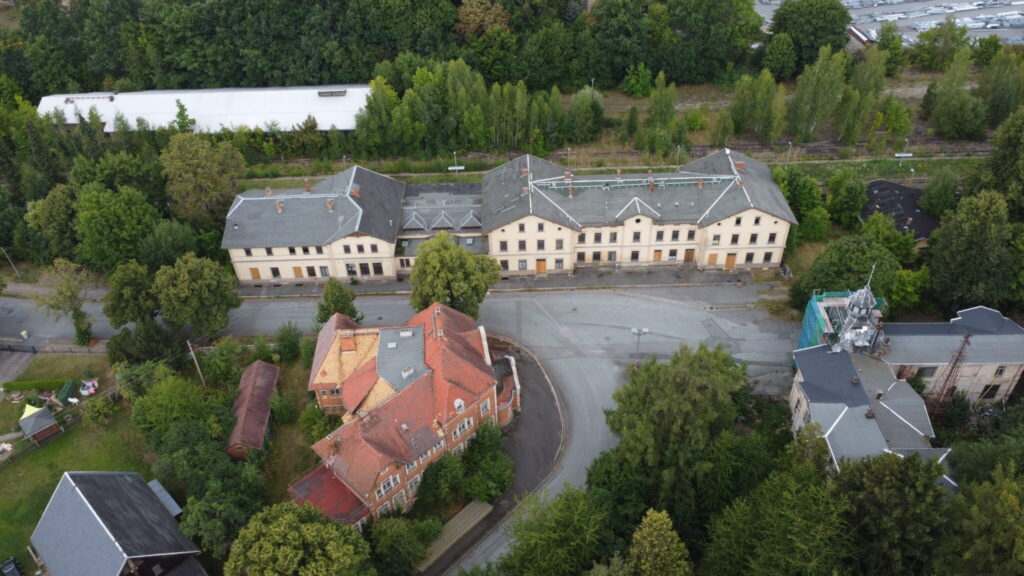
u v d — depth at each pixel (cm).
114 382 9150
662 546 5825
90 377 9175
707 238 10381
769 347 9394
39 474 8006
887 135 13300
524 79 15225
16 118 13662
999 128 10394
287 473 7988
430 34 15125
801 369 8000
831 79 13175
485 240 10656
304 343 9050
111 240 10331
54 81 15162
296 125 13625
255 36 14900
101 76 15575
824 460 6731
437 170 13338
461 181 13050
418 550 6806
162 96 14312
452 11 15450
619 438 8331
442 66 13888
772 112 13212
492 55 15112
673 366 7169
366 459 7031
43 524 6856
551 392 8969
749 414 8438
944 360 7900
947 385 8150
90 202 10094
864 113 12912
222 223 11388
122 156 11419
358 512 7019
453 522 7469
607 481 7219
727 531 6188
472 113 13362
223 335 9875
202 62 15025
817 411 7331
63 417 8594
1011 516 5147
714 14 15338
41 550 6775
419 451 7350
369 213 10575
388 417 7356
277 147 13750
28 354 9631
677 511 6819
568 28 16000
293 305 10412
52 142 13425
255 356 9275
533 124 13450
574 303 10312
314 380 8212
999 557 5203
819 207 11181
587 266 10931
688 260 10838
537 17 15875
